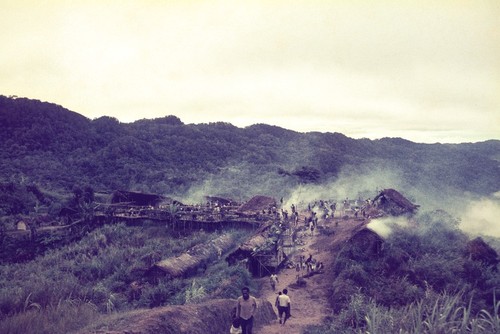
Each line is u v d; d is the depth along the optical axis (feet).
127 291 106.42
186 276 113.19
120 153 469.57
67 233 183.11
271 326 62.08
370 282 91.40
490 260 111.45
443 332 36.32
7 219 229.66
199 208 196.54
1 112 491.72
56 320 52.19
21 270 140.77
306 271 108.37
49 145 470.39
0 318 54.90
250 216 173.78
